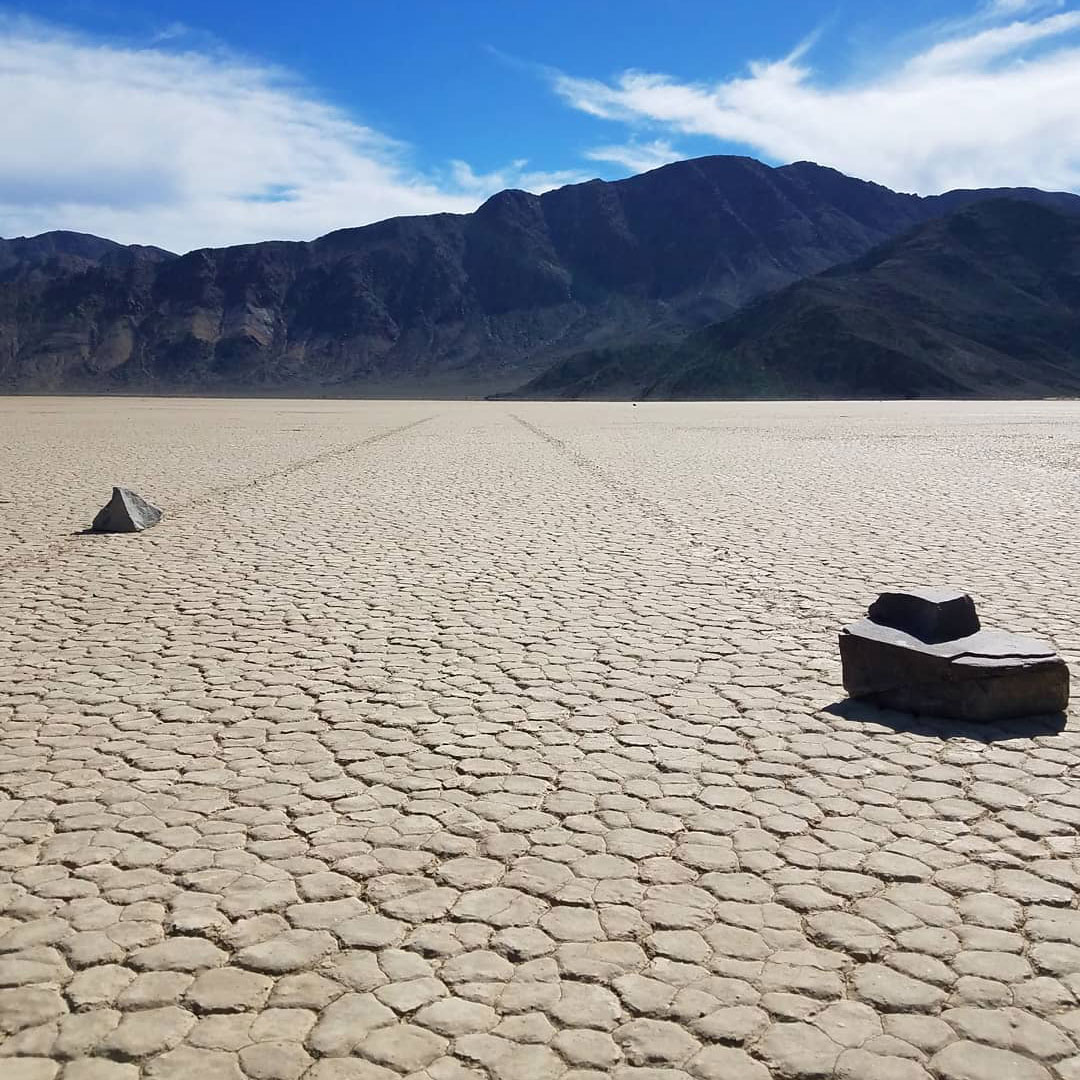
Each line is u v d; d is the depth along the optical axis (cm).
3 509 1523
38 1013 330
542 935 371
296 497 1683
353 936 371
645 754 545
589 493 1725
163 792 498
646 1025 322
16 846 443
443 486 1850
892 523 1341
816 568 1040
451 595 932
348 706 625
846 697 638
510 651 744
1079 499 1578
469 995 338
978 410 6106
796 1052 309
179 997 338
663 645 759
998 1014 326
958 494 1659
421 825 460
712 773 519
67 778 516
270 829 457
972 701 589
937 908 388
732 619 834
